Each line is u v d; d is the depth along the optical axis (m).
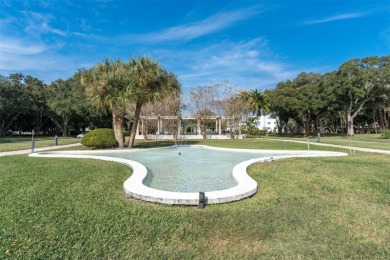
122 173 6.73
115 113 14.56
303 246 2.83
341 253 2.69
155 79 13.85
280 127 51.38
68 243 2.80
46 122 48.12
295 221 3.50
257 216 3.66
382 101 31.55
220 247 2.82
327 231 3.20
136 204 4.16
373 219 3.60
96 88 13.17
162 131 33.31
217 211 3.86
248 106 33.94
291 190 5.10
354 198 4.57
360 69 27.77
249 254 2.67
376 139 24.62
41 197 4.43
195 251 2.72
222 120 35.41
